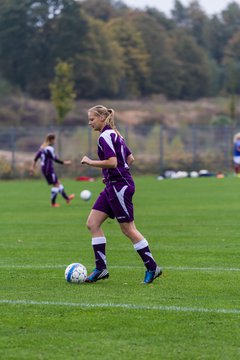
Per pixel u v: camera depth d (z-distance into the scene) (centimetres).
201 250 3241
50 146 5697
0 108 17475
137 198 6469
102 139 2364
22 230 4094
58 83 13438
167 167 11988
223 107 19738
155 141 12862
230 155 12331
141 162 12012
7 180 10706
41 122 17100
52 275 2605
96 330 1822
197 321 1900
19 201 6331
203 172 11162
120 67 19975
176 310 2019
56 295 2241
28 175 10900
